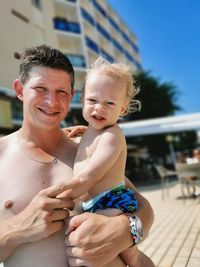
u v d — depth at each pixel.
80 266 0.65
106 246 0.63
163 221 2.80
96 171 0.67
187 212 3.15
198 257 1.75
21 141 0.78
